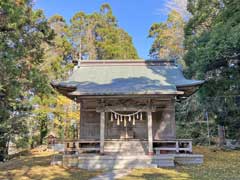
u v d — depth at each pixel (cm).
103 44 3125
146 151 1305
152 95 1168
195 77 1720
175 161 1170
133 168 1086
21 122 1551
